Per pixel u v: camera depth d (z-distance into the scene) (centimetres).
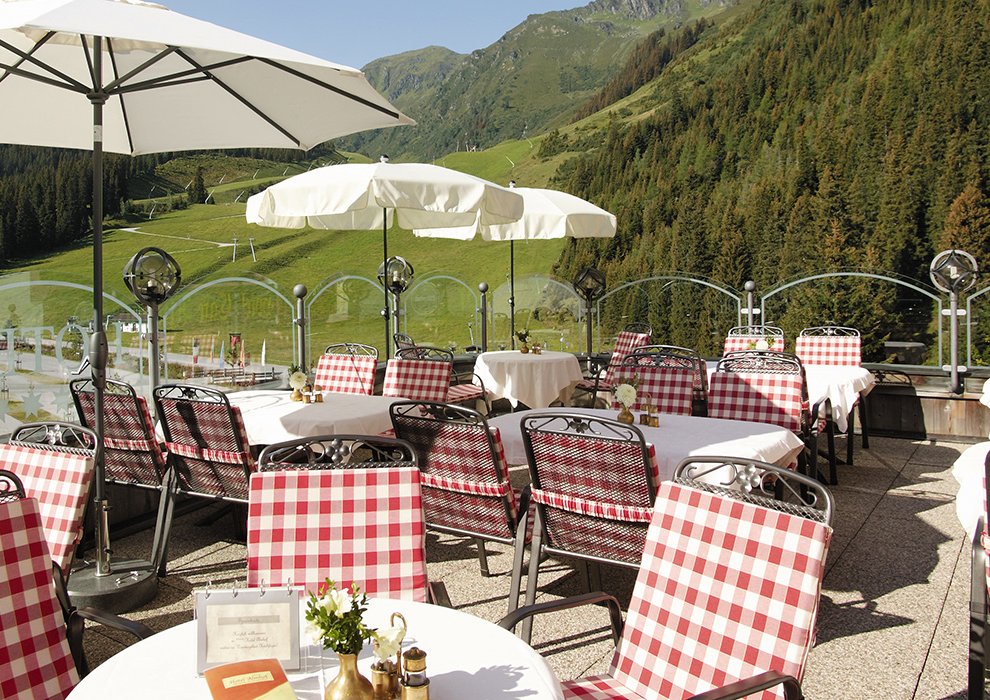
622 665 218
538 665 168
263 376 652
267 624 169
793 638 191
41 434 446
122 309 551
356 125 407
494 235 760
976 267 674
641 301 912
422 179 495
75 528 266
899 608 342
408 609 197
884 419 720
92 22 263
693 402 643
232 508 446
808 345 703
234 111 417
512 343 921
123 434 396
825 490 206
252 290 645
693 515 220
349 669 150
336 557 233
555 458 305
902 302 736
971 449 323
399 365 594
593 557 307
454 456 330
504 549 431
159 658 173
